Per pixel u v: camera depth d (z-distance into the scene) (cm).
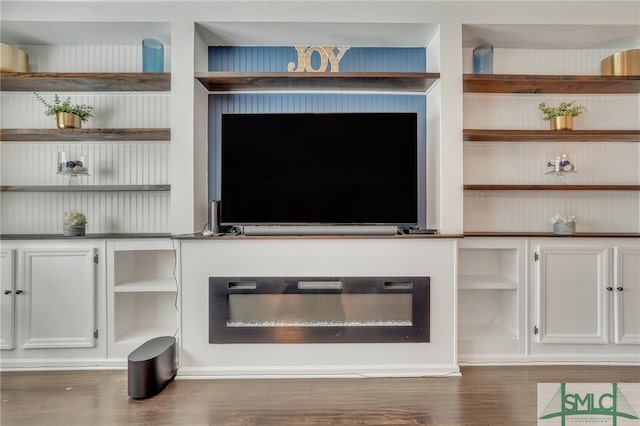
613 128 263
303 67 238
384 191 229
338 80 239
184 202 231
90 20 226
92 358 231
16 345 226
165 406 185
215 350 219
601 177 263
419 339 220
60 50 258
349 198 229
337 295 228
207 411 181
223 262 219
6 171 257
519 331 237
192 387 205
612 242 235
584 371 225
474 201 262
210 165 263
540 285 235
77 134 238
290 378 215
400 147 230
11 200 257
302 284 221
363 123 230
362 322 226
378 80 239
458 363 234
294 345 220
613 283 234
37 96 252
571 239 236
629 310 235
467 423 171
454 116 232
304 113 231
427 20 230
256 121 230
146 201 261
